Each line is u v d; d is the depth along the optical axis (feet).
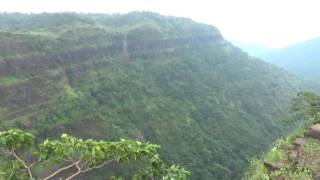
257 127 343.46
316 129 43.50
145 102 309.63
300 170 35.94
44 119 227.81
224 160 263.49
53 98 251.19
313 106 62.80
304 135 44.01
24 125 213.46
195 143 275.39
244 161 275.80
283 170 36.65
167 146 260.21
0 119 205.57
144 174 24.38
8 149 22.26
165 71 386.52
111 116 267.59
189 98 360.07
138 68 363.35
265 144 313.32
